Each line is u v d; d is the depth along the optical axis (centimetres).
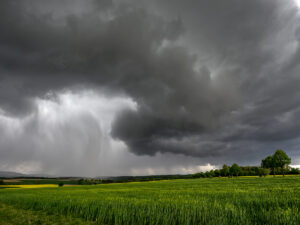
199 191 2812
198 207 1181
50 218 1321
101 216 1186
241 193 2134
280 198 1540
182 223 957
